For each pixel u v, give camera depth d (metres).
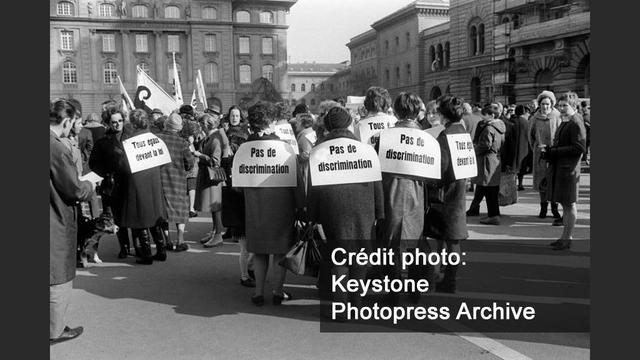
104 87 66.12
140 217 7.47
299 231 5.88
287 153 5.76
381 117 6.36
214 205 8.70
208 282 6.88
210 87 68.06
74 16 64.81
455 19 50.06
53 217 4.75
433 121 8.98
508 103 42.00
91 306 5.95
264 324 5.38
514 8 40.78
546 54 37.66
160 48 67.06
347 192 5.29
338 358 4.55
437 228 5.92
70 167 4.68
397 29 70.69
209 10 67.81
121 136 7.73
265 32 70.81
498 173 9.98
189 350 4.75
